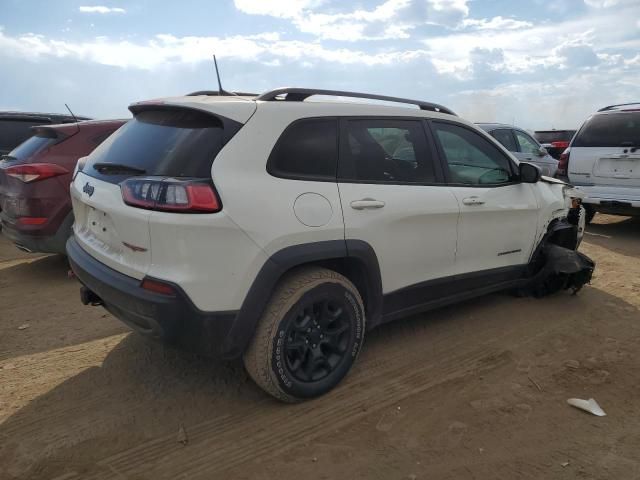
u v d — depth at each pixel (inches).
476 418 120.0
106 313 183.9
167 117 125.7
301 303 119.5
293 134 123.4
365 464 104.2
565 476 100.8
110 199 117.1
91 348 155.5
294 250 116.8
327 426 116.8
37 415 120.3
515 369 144.1
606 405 126.0
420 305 153.3
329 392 130.3
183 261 106.1
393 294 142.7
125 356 149.9
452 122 163.8
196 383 135.0
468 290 167.6
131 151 124.7
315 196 122.1
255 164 115.1
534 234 186.1
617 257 265.0
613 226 356.8
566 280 196.4
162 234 106.0
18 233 210.5
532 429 115.9
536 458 106.1
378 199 134.1
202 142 113.7
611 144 306.5
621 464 104.3
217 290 108.4
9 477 99.8
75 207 140.3
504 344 159.8
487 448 109.2
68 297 201.0
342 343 131.3
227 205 107.9
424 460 105.4
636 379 138.8
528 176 177.9
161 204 106.3
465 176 163.3
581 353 154.3
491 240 169.2
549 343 160.9
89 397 128.3
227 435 113.4
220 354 113.3
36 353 152.1
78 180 138.8
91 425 116.6
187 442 111.0
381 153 140.6
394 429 115.6
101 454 106.9
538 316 182.5
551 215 192.5
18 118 319.0
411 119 151.5
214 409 123.4
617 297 203.3
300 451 108.2
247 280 111.0
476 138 170.7
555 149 641.0
